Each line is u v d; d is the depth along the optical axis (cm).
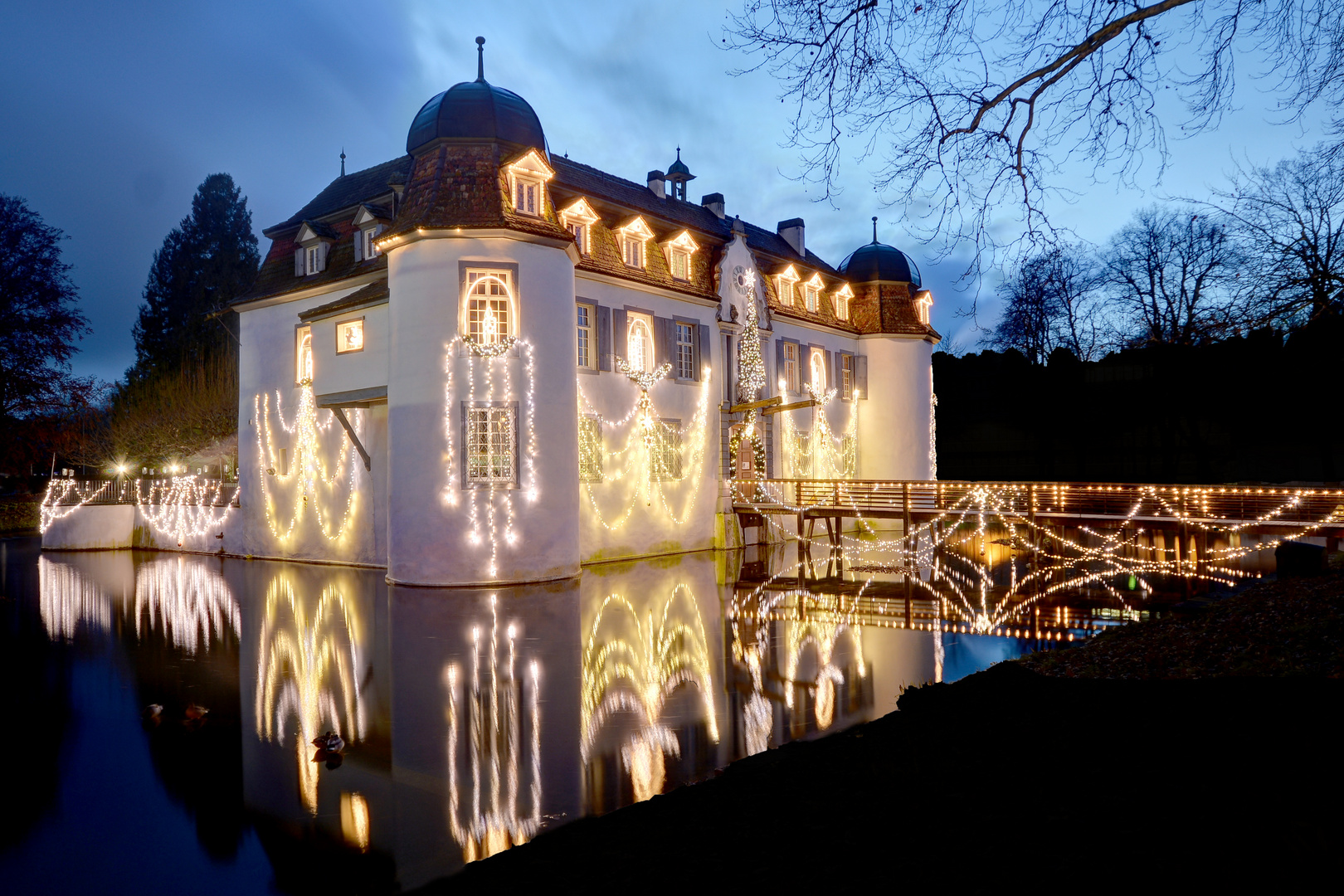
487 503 1869
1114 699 724
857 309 3466
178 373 4400
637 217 2462
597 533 2289
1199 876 384
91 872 556
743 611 1550
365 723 892
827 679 1047
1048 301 3778
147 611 1597
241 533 2606
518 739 824
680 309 2583
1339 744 546
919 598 1705
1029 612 1532
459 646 1252
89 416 4428
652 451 2458
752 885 421
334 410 2244
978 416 4516
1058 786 518
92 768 763
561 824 615
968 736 651
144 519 3002
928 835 463
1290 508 1995
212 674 1115
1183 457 3900
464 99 1959
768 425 2911
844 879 418
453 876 496
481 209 1880
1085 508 2408
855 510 2423
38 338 3688
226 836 610
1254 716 625
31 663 1184
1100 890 379
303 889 525
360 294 2166
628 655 1191
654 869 455
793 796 557
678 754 770
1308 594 1168
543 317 1942
